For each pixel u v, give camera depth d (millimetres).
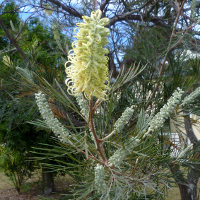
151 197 478
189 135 1050
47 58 940
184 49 738
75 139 392
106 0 1074
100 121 469
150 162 439
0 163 2082
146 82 709
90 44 290
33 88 516
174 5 1005
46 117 379
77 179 473
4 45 1740
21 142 1813
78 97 434
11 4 1689
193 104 631
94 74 307
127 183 378
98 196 449
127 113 362
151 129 388
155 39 900
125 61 953
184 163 494
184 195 1000
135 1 1181
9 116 867
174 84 638
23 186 2158
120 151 375
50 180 1969
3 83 771
